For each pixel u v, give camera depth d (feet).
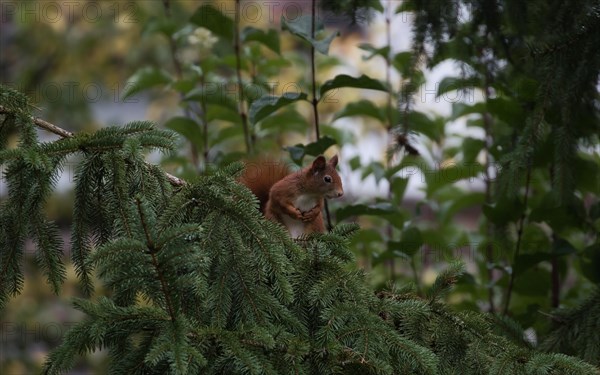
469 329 16.94
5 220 16.35
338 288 16.75
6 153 15.71
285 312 15.98
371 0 25.77
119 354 16.16
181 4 50.62
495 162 25.41
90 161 16.76
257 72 31.40
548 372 15.96
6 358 45.83
